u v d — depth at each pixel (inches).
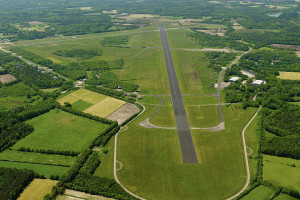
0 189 7175.2
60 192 7175.2
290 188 7185.0
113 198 7057.1
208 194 7209.6
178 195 7204.7
